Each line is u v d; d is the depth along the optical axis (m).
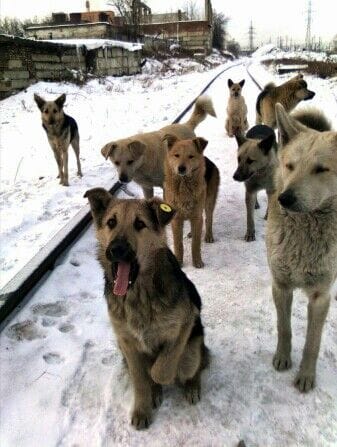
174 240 1.74
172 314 0.97
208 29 19.83
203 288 1.56
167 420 1.01
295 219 1.01
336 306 1.42
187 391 1.07
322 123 1.57
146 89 7.42
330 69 8.21
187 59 14.40
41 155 3.63
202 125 4.53
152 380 1.09
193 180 1.64
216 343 1.27
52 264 1.60
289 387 1.10
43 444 0.93
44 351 1.19
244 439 0.95
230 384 1.11
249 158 1.92
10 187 2.80
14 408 1.01
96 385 1.09
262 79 8.88
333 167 0.97
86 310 1.38
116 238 0.97
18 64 5.88
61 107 2.76
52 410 1.01
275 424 0.98
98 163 3.18
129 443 0.95
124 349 1.02
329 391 1.08
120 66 8.89
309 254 1.01
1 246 1.82
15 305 1.36
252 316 1.38
